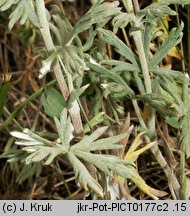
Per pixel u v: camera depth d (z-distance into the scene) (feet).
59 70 0.74
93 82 0.84
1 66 1.38
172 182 0.86
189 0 0.74
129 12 0.76
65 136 0.74
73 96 0.74
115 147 0.74
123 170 0.73
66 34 0.74
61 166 1.17
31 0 0.70
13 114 1.00
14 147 0.99
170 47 0.79
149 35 0.78
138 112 0.83
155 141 0.84
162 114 0.80
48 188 1.12
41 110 1.23
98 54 0.83
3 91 0.96
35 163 0.93
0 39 1.35
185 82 0.79
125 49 0.79
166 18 0.94
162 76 0.79
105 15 0.72
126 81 0.85
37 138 0.75
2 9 0.69
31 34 1.19
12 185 1.18
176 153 0.98
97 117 0.81
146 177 1.06
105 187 0.82
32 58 1.26
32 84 1.24
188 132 0.77
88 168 0.79
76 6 1.22
